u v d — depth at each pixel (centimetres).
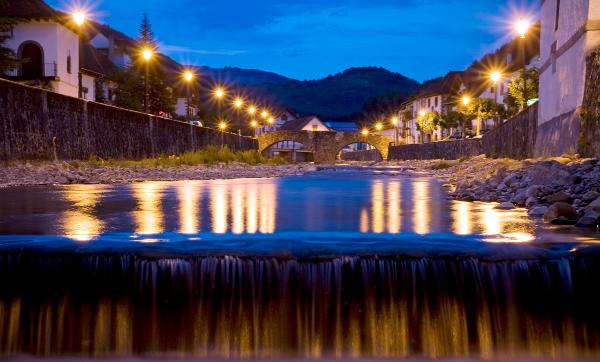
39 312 507
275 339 497
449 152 5400
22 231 646
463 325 496
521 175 1220
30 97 2241
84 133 2741
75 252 508
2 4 4344
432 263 499
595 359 496
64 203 1056
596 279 503
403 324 497
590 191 843
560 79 1831
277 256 502
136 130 3472
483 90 7794
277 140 9794
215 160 3753
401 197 1262
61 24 4547
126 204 1041
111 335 503
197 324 499
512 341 496
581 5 1577
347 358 496
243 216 830
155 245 537
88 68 5659
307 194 1358
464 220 771
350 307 497
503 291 498
